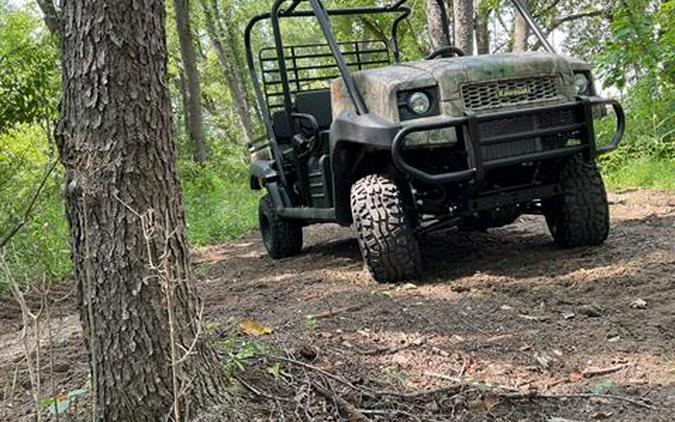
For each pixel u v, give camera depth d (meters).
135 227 2.37
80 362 3.55
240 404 2.56
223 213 11.98
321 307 4.39
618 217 7.02
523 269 4.99
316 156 6.21
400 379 3.03
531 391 2.81
